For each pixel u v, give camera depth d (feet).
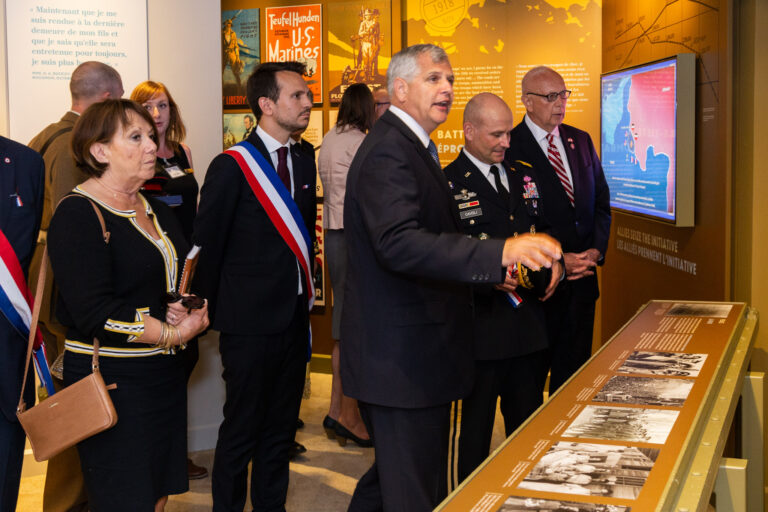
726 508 6.37
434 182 7.65
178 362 8.18
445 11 18.63
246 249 10.13
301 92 10.25
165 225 8.45
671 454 5.40
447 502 4.73
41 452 7.47
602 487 4.87
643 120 14.28
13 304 7.94
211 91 13.87
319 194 19.51
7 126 12.97
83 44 13.07
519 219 10.51
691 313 10.23
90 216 7.56
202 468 13.21
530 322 10.27
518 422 10.78
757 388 8.67
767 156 10.85
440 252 6.70
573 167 12.98
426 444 7.82
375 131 7.84
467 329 8.02
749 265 11.05
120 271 7.75
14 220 8.05
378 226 7.06
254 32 19.86
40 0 12.88
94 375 7.43
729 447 11.48
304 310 10.57
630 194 15.23
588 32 18.12
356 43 19.12
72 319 7.73
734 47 11.05
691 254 12.80
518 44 18.39
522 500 4.72
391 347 7.60
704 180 12.20
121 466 7.73
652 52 14.55
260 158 10.14
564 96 12.53
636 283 15.98
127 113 7.73
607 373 7.59
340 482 12.97
